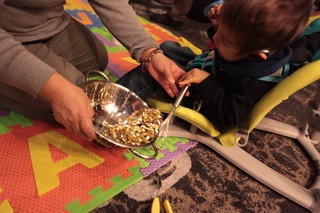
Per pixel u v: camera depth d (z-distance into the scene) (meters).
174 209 0.80
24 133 0.84
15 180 0.73
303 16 0.76
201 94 0.91
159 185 0.84
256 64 0.83
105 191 0.77
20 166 0.76
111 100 0.90
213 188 0.90
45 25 0.89
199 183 0.90
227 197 0.88
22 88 0.65
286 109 1.37
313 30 0.97
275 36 0.75
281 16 0.73
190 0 1.74
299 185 0.97
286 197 0.93
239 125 0.97
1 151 0.78
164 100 1.01
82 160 0.82
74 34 1.04
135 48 0.93
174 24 1.78
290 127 1.19
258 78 0.88
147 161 0.89
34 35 0.86
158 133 0.84
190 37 1.75
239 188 0.92
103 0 0.93
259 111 0.92
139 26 0.96
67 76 0.86
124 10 0.95
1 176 0.72
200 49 1.65
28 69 0.62
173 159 0.94
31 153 0.80
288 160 1.09
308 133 1.18
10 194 0.70
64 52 0.99
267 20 0.73
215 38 0.84
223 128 1.00
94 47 1.07
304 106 1.43
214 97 0.90
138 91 1.00
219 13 0.82
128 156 0.88
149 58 0.92
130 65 1.30
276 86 0.89
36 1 0.79
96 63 1.09
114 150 0.88
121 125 0.84
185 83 0.89
